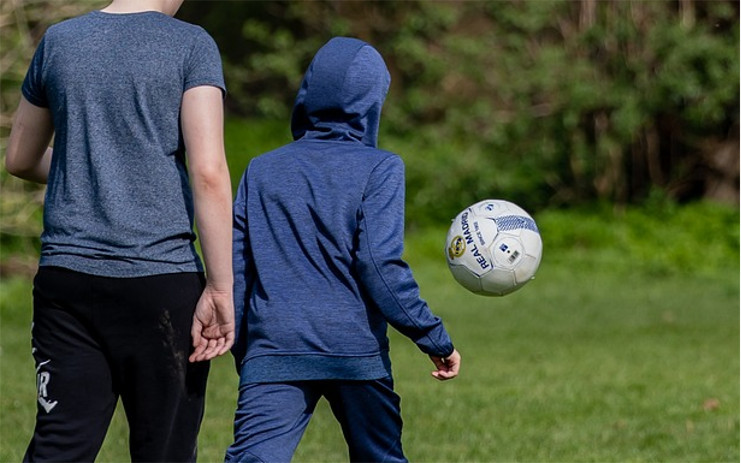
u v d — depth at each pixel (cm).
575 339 3538
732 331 3672
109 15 1190
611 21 5803
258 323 1253
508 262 1388
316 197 1261
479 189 5978
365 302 1255
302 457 1994
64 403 1163
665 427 2283
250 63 6588
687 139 5894
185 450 1187
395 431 1277
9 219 4497
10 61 4400
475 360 3142
